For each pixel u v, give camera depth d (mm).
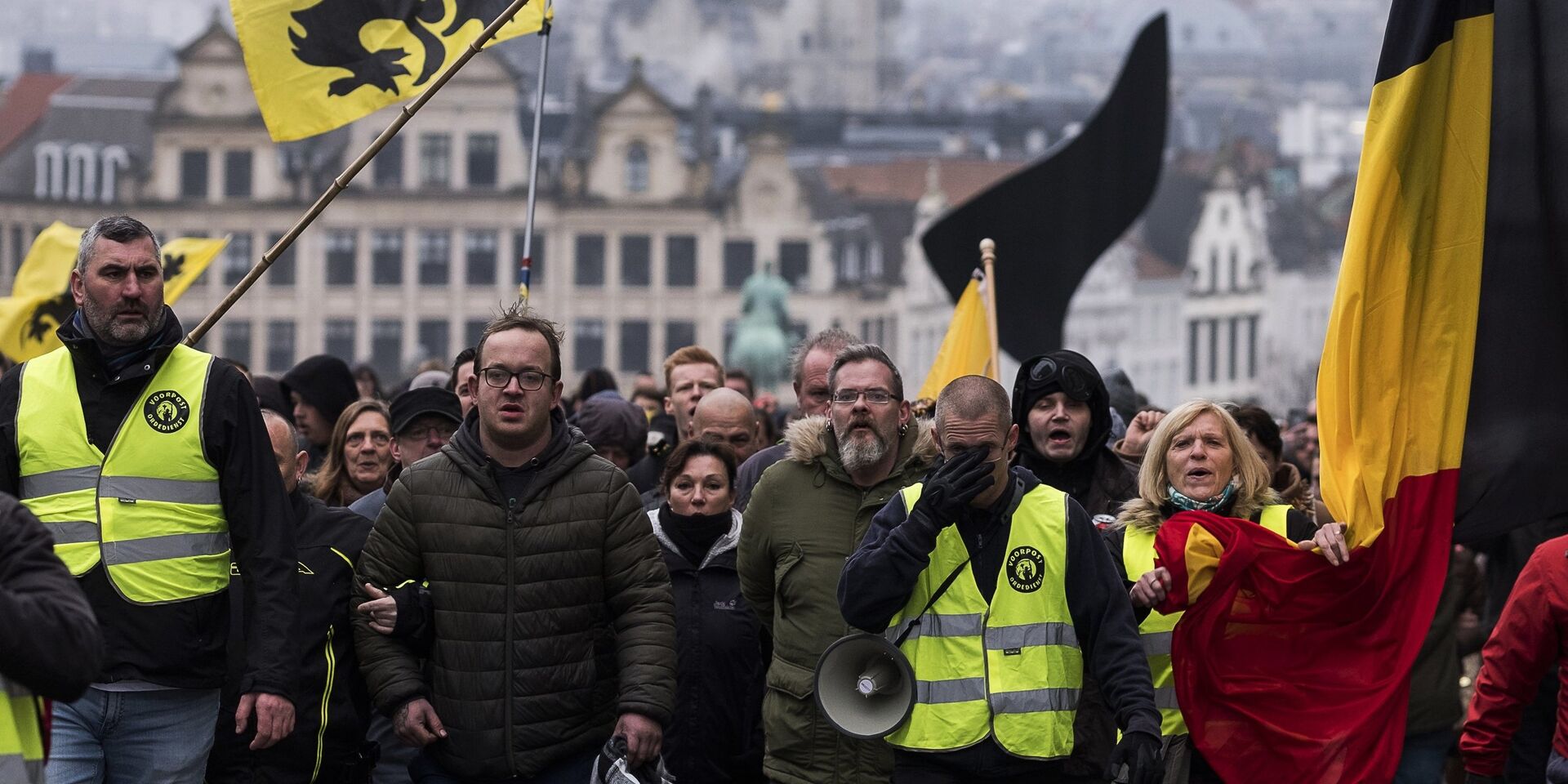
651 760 10578
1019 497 10227
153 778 10047
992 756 9992
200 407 10039
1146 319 168125
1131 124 23844
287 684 9914
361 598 10711
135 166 152375
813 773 10922
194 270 20156
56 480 9938
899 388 10992
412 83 14375
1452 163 11672
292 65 14312
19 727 7434
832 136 170625
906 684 9992
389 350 150875
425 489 10672
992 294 15219
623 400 16250
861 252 156500
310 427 17594
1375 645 11297
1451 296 11625
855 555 9953
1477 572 16328
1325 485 11492
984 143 175500
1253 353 176500
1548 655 10133
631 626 10625
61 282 21812
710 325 154625
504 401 10500
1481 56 11664
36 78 158375
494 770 10469
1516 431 11562
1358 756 11117
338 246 150375
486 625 10508
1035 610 10086
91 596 9875
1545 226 11617
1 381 10172
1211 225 172250
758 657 12852
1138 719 9664
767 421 20328
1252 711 11180
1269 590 11203
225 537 10219
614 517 10695
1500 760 10383
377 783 13484
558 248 152750
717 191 154875
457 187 150875
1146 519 11375
